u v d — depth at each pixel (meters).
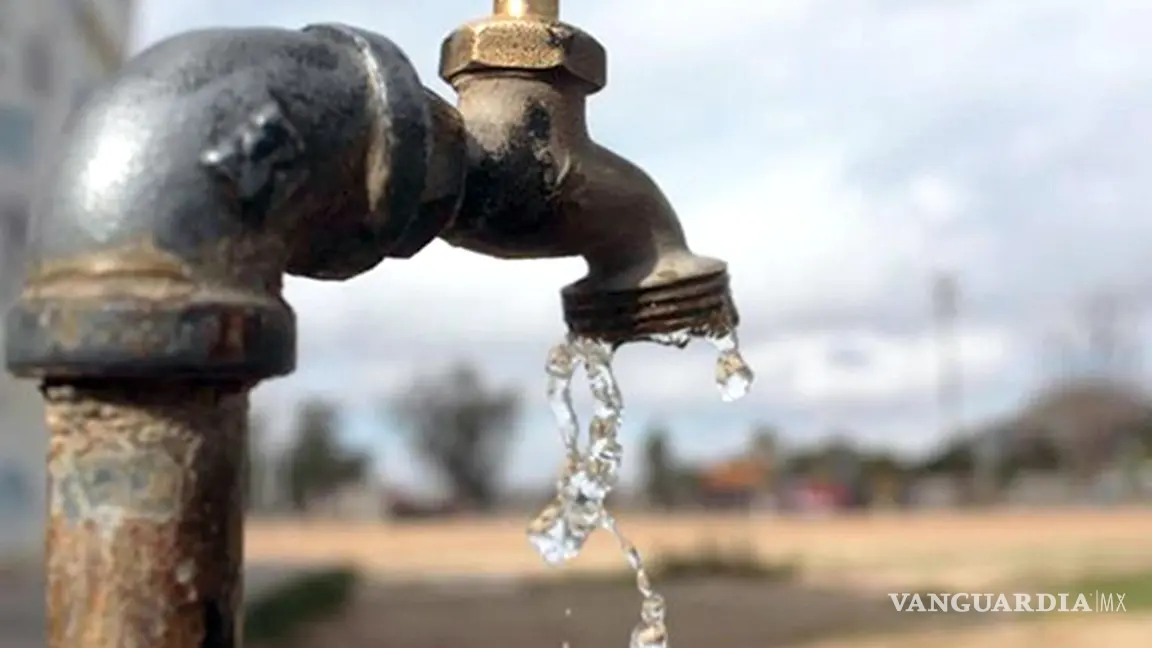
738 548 2.67
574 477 0.19
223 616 0.13
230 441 0.14
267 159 0.14
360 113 0.15
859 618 1.61
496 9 0.18
